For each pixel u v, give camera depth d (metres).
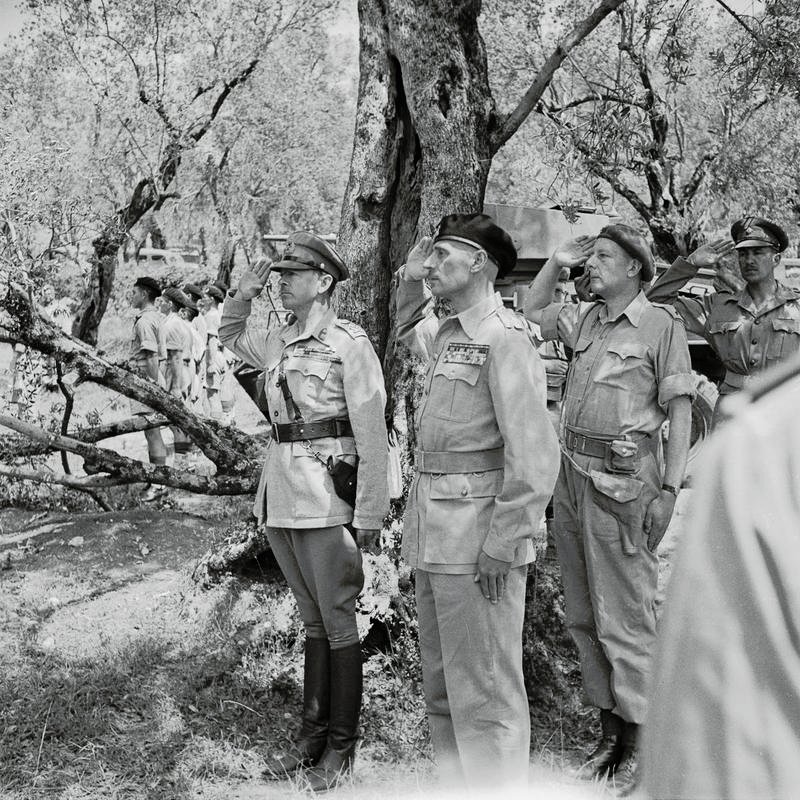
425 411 3.27
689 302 5.74
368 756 3.96
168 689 4.32
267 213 17.30
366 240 5.08
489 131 4.98
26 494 7.23
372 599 4.41
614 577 3.76
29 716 4.04
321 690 3.92
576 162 5.98
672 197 11.84
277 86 16.02
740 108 8.88
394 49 4.91
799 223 9.76
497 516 3.05
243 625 4.78
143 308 8.88
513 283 6.84
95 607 5.24
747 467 0.63
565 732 4.15
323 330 3.82
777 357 5.41
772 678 0.60
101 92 14.13
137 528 6.72
